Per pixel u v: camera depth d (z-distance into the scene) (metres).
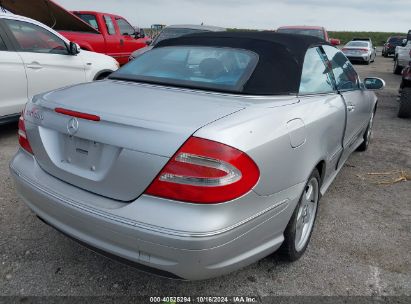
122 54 10.91
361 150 5.39
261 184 2.07
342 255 2.89
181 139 1.90
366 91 4.46
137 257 1.98
